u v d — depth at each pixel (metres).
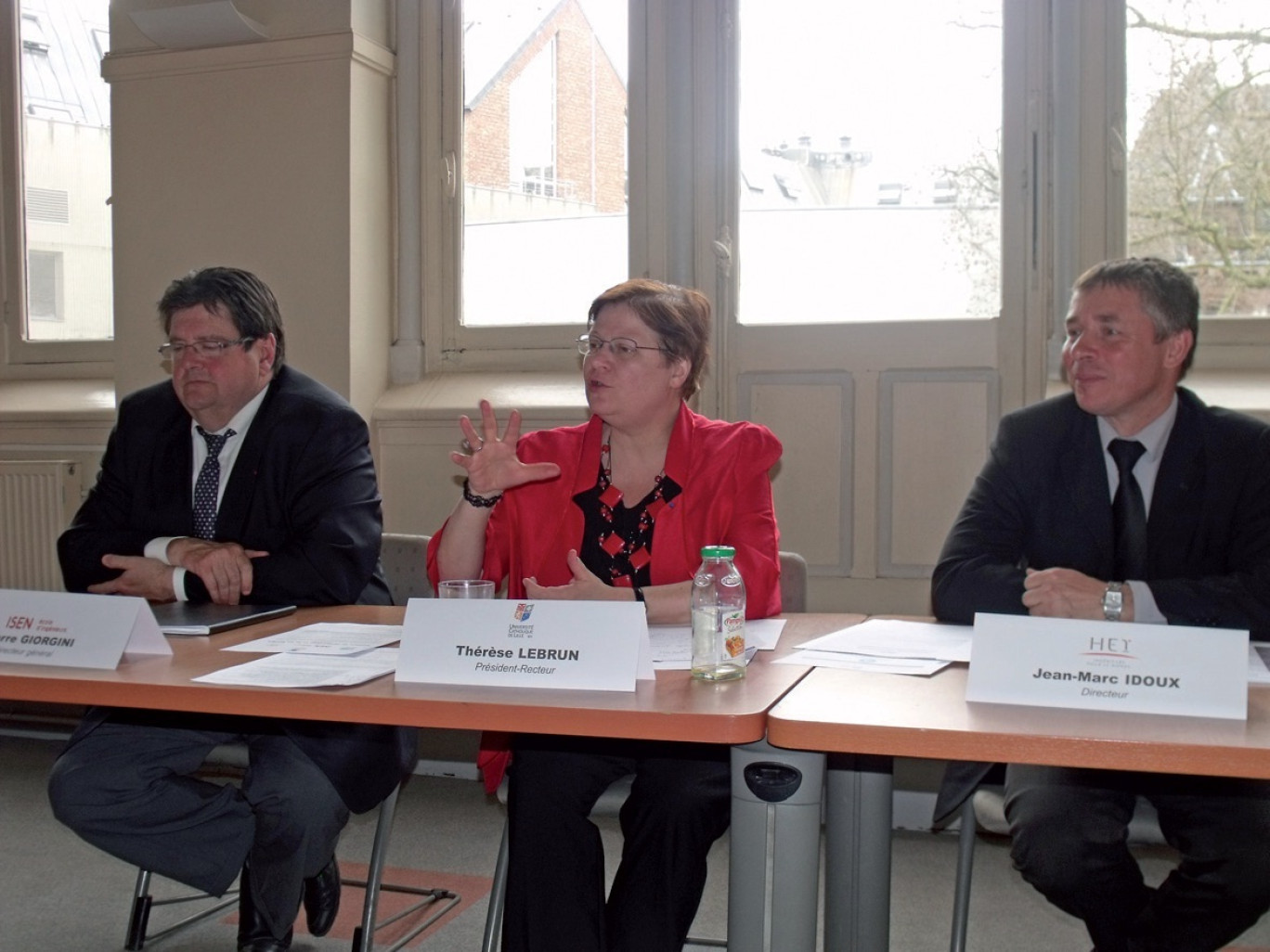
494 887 1.95
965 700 1.32
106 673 1.50
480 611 1.45
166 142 3.65
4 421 3.96
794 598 2.21
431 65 3.66
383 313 3.66
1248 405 2.88
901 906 2.63
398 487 3.57
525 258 3.64
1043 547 2.06
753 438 2.04
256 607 2.05
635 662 1.38
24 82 4.24
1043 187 3.10
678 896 1.64
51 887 2.78
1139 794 1.74
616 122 3.53
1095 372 1.98
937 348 3.19
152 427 2.41
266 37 3.52
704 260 3.37
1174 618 1.79
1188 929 1.66
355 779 1.99
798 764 1.33
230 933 2.50
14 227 4.25
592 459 2.06
